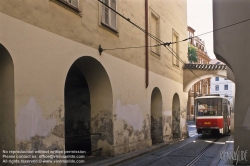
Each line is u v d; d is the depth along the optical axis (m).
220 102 21.58
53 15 7.86
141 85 13.77
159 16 16.36
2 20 6.30
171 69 18.66
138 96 13.38
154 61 15.52
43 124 7.38
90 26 9.64
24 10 6.89
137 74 13.38
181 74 21.28
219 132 21.30
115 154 10.99
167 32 17.89
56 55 7.94
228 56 9.54
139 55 13.66
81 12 9.12
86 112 12.66
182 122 21.02
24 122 6.80
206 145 16.16
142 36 14.05
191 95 50.28
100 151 11.05
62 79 8.14
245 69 9.32
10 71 6.61
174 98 20.42
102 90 11.12
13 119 6.57
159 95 16.45
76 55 8.83
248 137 9.12
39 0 7.36
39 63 7.32
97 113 11.19
